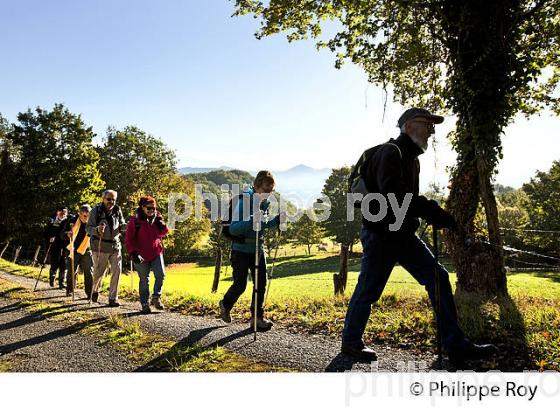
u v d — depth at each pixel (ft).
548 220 131.34
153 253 22.91
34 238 135.33
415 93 34.42
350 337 13.17
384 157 12.06
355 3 30.99
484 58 26.99
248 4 36.06
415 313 18.62
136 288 33.27
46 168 140.15
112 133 181.78
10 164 143.43
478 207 28.40
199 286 54.08
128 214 158.61
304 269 132.26
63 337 17.44
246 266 17.89
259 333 17.26
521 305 22.30
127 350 15.37
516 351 13.24
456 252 28.22
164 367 13.47
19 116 146.00
